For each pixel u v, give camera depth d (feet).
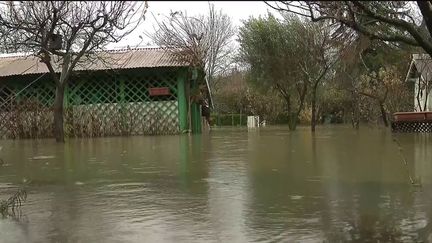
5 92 52.06
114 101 51.26
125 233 10.61
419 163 21.83
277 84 73.92
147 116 50.06
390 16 12.05
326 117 107.24
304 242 9.80
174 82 50.96
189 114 51.90
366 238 10.02
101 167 21.66
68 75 38.75
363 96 68.69
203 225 11.18
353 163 22.18
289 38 71.15
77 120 47.62
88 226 11.22
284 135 49.78
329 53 62.95
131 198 14.33
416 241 9.79
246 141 38.68
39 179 18.30
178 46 54.95
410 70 63.36
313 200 13.75
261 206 13.05
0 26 35.58
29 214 12.47
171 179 17.83
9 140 43.50
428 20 11.56
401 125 49.90
